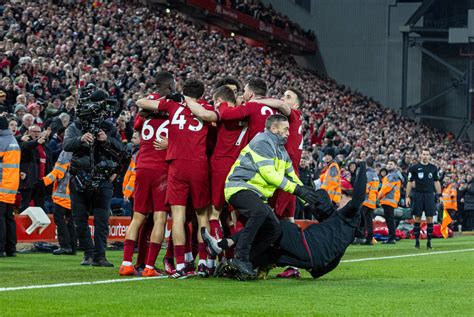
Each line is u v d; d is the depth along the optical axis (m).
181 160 10.84
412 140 55.72
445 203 34.22
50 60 25.94
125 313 7.33
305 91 52.50
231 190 10.48
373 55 68.75
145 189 11.20
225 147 10.97
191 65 39.47
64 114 17.92
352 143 45.75
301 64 69.50
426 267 13.55
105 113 12.69
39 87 22.95
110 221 18.91
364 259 15.70
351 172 23.81
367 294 9.03
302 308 7.78
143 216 11.30
